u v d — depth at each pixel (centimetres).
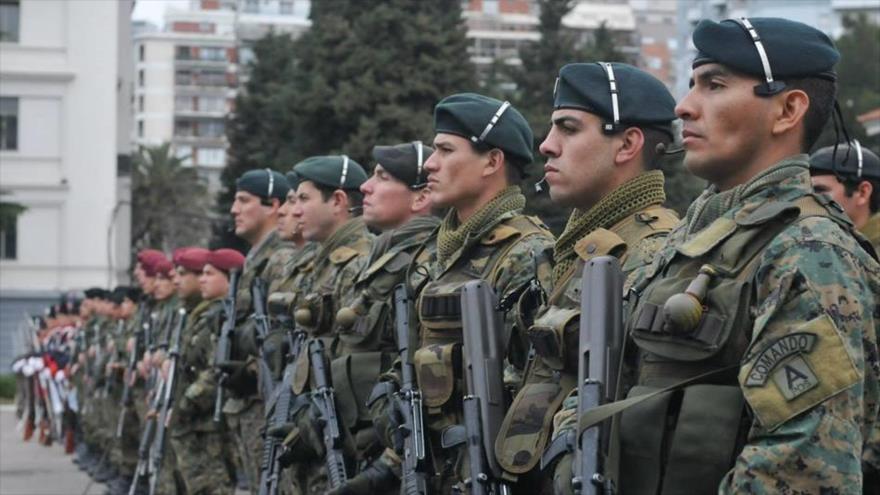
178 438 1188
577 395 482
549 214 2223
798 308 392
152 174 7456
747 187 433
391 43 3509
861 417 391
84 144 4597
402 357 690
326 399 802
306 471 862
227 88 14538
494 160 683
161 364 1348
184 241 7525
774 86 431
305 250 984
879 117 2794
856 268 401
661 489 418
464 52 3547
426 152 835
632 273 505
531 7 12081
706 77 440
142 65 14475
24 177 4562
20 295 4525
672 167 2228
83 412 1950
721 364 415
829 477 378
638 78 562
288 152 3634
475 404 561
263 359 969
